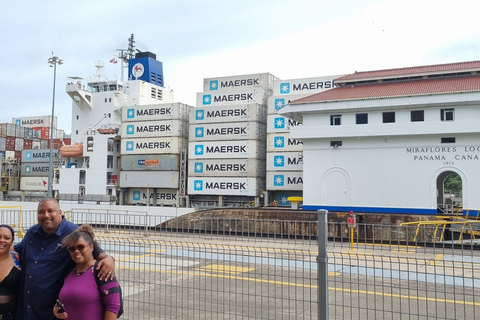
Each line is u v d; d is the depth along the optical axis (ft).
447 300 28.68
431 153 92.63
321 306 15.80
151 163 169.89
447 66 106.11
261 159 155.63
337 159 101.50
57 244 14.83
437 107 92.68
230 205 156.46
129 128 176.04
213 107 158.71
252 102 159.63
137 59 228.22
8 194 204.44
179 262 28.99
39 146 255.50
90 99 201.57
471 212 87.51
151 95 212.23
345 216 81.66
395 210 94.63
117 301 13.55
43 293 14.42
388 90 100.83
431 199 91.76
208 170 157.69
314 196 102.94
